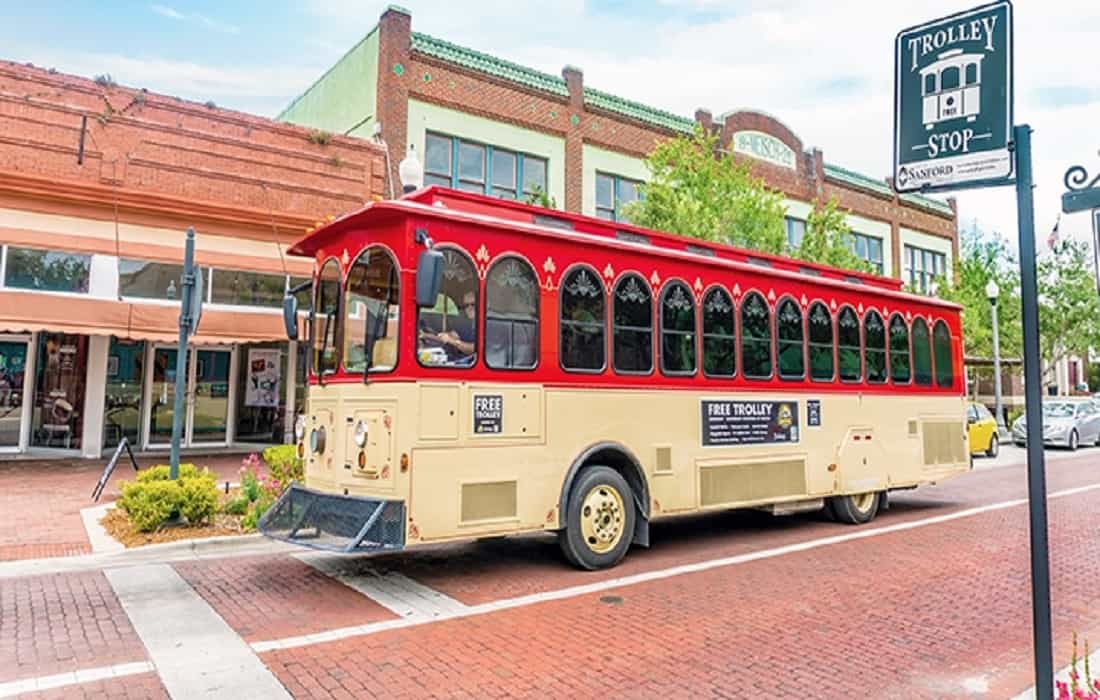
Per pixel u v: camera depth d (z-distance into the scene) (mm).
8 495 10719
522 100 18859
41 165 13367
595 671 4828
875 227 29297
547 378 7336
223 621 5742
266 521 7320
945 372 12219
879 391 10930
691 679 4719
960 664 5039
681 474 8359
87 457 14906
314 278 7930
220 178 15023
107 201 13812
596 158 20250
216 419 16891
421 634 5504
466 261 6926
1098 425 24828
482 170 18266
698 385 8633
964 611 6273
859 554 8461
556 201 18859
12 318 12320
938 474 11766
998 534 9758
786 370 9672
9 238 12789
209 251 14641
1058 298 29656
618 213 20406
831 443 10102
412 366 6477
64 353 15328
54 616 5797
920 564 7977
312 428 7484
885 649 5316
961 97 3920
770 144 24922
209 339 13844
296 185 15805
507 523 6898
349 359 7059
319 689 4480
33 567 7168
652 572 7484
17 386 15109
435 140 17641
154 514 8391
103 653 5027
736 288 9234
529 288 7336
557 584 6969
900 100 4137
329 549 6230
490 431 6875
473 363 6848
